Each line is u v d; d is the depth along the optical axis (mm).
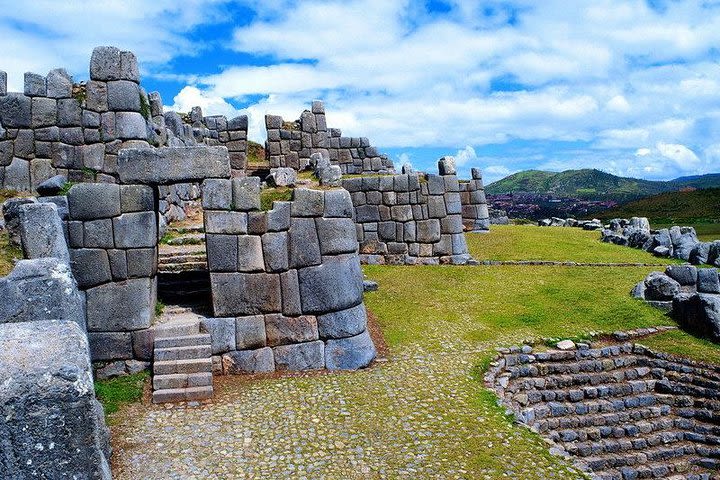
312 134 27250
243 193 11133
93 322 10680
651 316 14023
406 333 12930
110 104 15242
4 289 6871
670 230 21594
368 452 7840
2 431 3939
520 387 11180
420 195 19641
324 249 11414
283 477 7168
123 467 7297
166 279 13734
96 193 10688
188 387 9812
